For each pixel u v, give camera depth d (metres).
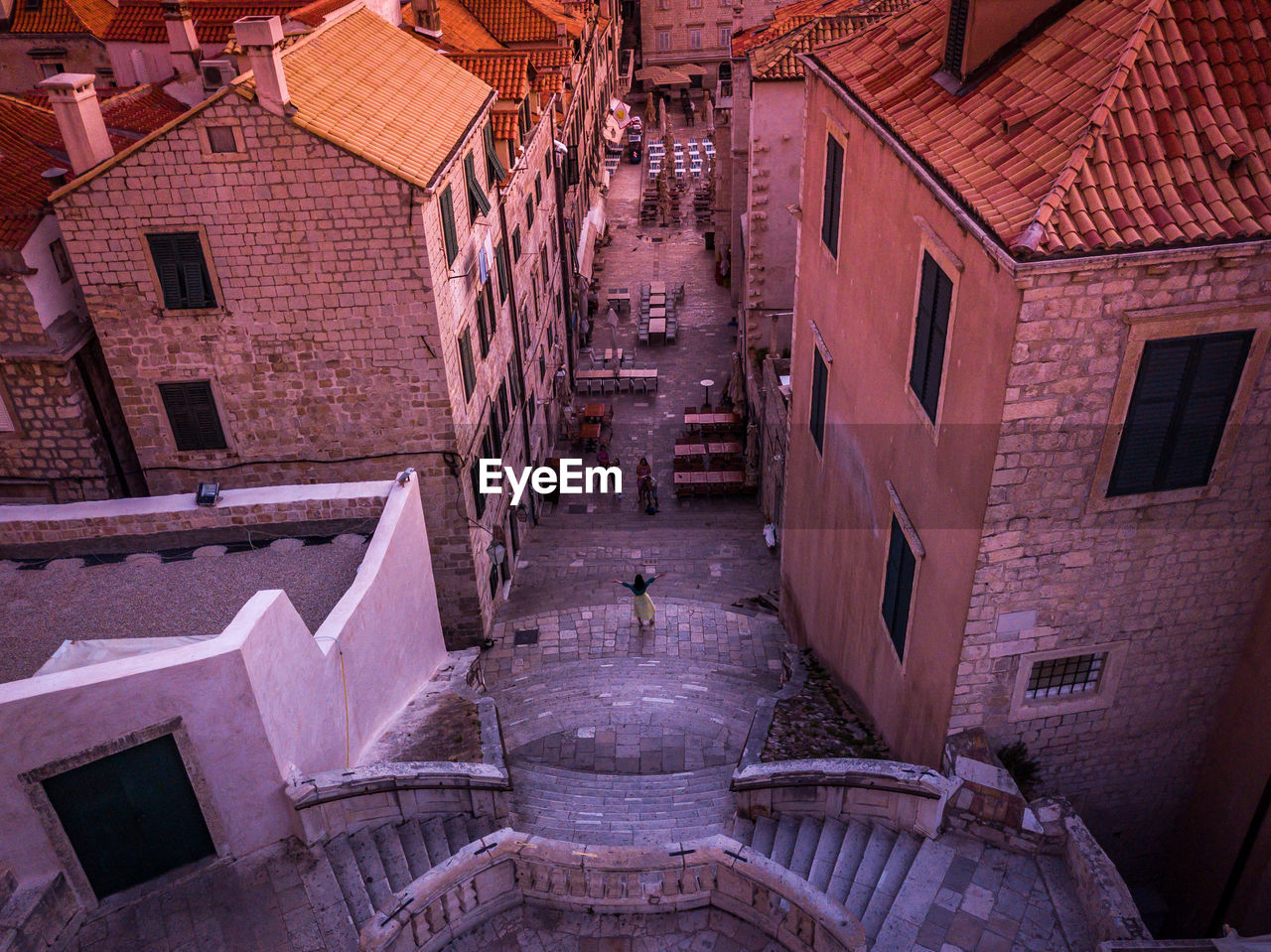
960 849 12.78
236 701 12.48
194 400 20.91
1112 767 14.43
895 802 13.20
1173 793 14.88
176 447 21.47
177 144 18.06
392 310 19.97
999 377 10.96
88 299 19.55
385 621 17.44
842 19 29.92
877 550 16.11
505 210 27.56
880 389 15.38
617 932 11.98
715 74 82.50
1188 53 10.86
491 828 14.33
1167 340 10.74
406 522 18.36
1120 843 15.41
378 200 18.77
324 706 14.77
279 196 18.67
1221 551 12.49
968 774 13.00
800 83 29.72
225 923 12.43
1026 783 14.14
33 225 18.97
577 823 15.64
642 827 15.29
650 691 21.42
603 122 66.44
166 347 20.23
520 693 21.80
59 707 11.59
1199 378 11.08
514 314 29.44
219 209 18.78
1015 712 13.49
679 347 45.97
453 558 23.19
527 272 32.19
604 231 56.53
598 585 27.69
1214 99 10.60
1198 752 14.46
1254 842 13.54
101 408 21.20
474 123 23.20
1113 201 10.20
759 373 33.75
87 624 15.86
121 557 17.83
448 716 17.53
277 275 19.53
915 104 13.76
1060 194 10.15
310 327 20.16
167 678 11.99
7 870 12.09
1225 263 10.32
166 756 12.44
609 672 22.55
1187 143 10.41
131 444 22.36
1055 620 12.71
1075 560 12.23
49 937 12.14
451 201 21.03
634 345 46.16
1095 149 10.43
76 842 12.35
